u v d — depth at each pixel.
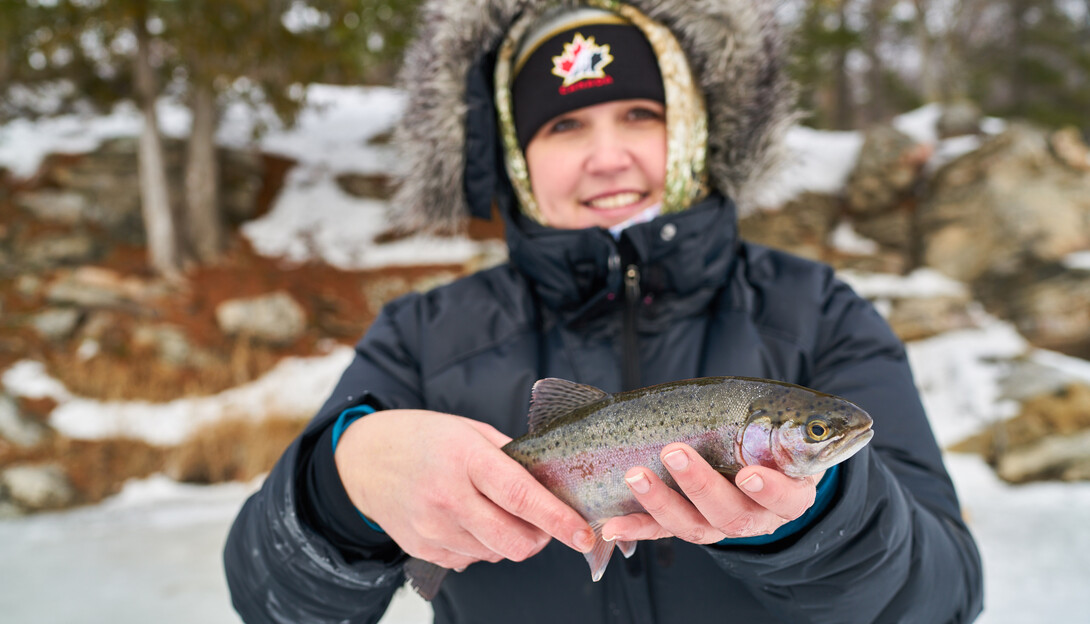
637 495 0.94
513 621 1.48
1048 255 11.49
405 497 1.06
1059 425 8.38
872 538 1.11
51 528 6.96
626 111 1.69
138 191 13.40
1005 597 4.64
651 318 1.61
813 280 1.61
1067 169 12.62
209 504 7.64
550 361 1.60
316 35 11.86
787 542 1.11
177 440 8.69
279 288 12.23
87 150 14.16
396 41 11.92
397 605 4.85
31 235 12.54
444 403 1.57
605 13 1.71
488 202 1.95
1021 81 27.53
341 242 13.55
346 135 16.48
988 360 9.79
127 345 10.58
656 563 1.43
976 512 6.78
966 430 8.61
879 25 24.45
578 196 1.71
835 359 1.54
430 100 1.87
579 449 1.11
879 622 1.18
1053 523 6.31
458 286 1.74
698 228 1.55
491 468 1.01
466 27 1.79
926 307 11.03
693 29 1.69
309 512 1.23
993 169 12.85
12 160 13.87
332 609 1.29
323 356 10.95
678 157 1.65
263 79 11.96
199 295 11.87
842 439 0.97
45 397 9.48
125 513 7.39
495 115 1.90
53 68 12.67
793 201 13.76
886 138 14.23
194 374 10.17
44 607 5.00
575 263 1.59
